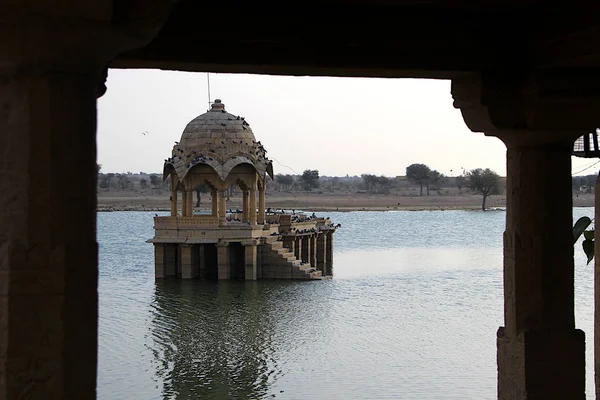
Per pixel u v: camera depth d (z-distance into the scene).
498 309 46.41
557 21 8.67
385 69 8.98
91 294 5.86
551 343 9.60
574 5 8.33
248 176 61.50
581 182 192.88
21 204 5.66
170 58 8.39
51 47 5.65
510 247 9.91
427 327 40.62
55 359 5.63
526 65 9.38
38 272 5.64
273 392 28.30
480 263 77.50
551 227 9.73
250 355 34.53
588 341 32.03
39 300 5.63
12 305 5.61
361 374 30.42
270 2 8.59
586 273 61.53
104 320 43.78
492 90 9.41
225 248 59.28
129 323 42.81
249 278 59.44
